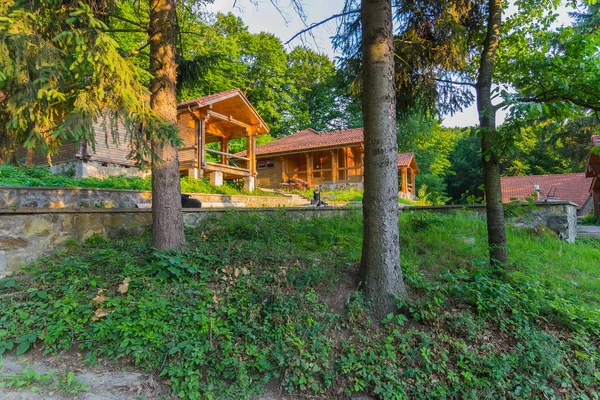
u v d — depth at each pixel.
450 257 5.27
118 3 4.60
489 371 2.96
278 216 6.35
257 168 22.20
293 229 5.94
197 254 4.04
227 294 3.49
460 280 4.21
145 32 4.31
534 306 3.70
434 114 6.16
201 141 12.51
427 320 3.37
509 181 23.77
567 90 3.87
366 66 3.81
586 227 13.28
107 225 5.03
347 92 5.69
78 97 3.00
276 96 24.78
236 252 4.36
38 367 2.66
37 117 3.20
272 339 3.05
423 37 5.36
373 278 3.58
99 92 3.02
